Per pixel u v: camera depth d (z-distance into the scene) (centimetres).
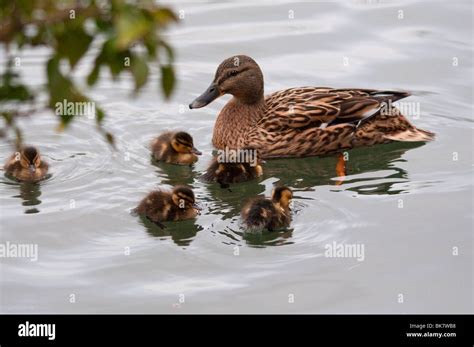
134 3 504
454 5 2138
